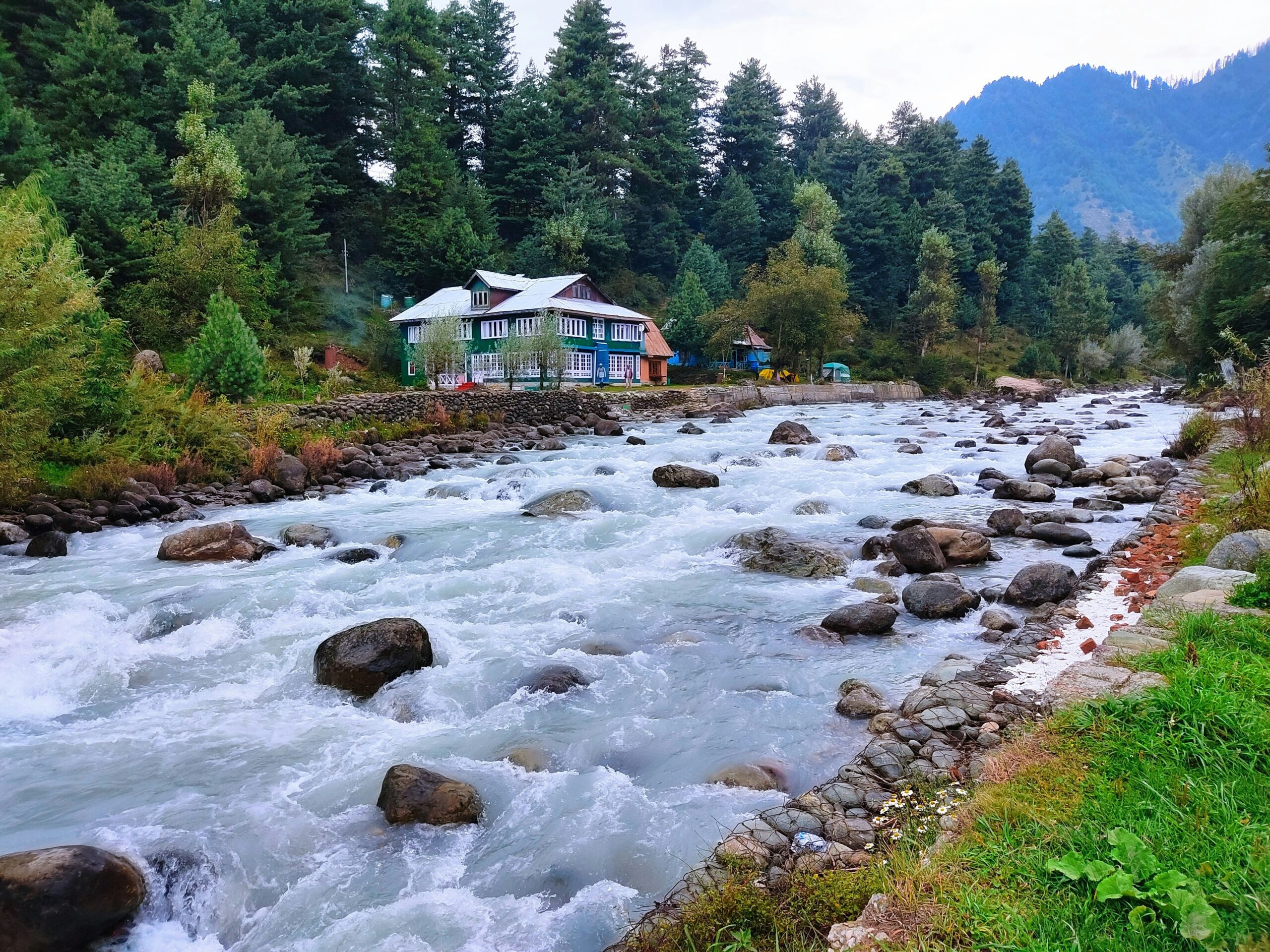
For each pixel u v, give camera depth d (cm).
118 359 2238
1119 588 884
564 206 7338
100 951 454
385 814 577
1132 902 332
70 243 2420
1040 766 460
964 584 1081
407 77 6888
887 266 9681
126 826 570
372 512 1836
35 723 773
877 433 3269
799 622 984
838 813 487
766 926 376
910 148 11288
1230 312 3872
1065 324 9031
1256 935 300
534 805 589
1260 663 556
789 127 12256
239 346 2864
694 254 7969
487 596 1129
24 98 4809
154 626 1025
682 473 1919
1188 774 424
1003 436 2973
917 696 650
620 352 6000
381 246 6612
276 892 504
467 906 480
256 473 2158
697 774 621
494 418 3497
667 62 10144
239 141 5116
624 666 855
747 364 7625
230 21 6019
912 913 353
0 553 1472
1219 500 1219
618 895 477
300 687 839
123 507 1767
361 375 5078
